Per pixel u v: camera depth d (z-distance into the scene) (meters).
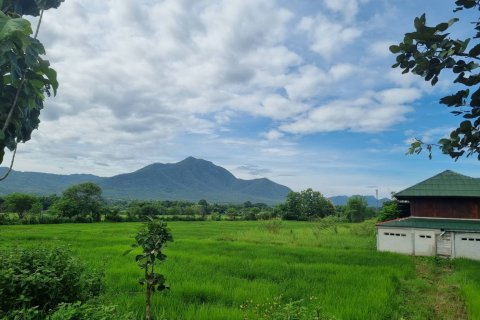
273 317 7.67
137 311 9.52
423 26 2.49
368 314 10.27
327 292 12.71
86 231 45.78
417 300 12.98
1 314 6.70
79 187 83.44
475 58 2.41
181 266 17.41
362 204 85.56
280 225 46.72
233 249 26.45
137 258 7.28
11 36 3.27
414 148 2.96
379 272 17.02
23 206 81.94
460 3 2.45
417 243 26.45
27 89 3.79
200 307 10.66
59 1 4.02
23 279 7.10
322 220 46.66
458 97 2.58
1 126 3.77
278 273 16.34
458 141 2.76
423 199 30.11
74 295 8.14
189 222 82.62
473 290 12.96
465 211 28.55
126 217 84.94
